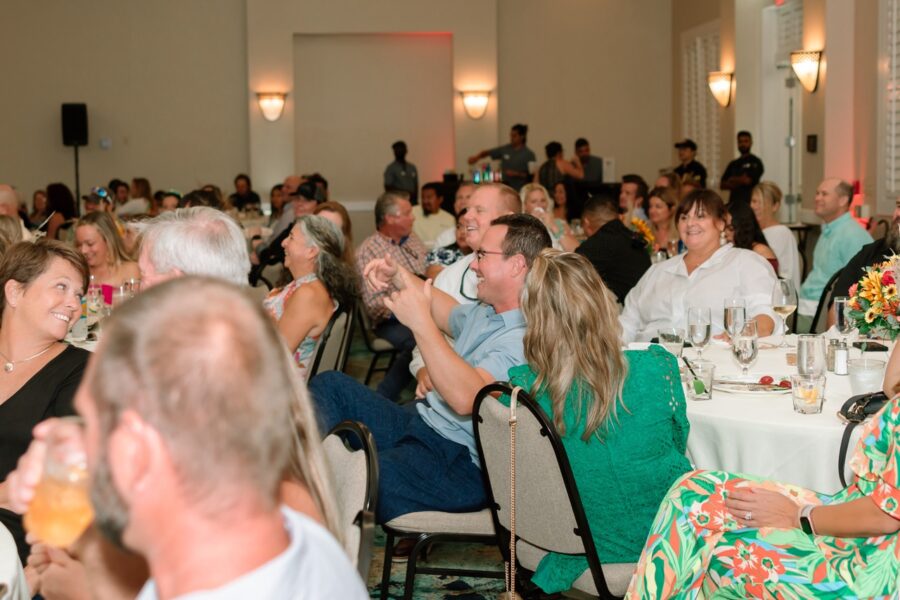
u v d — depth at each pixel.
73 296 2.54
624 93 13.67
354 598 1.08
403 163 12.59
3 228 4.76
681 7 13.06
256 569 0.96
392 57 13.68
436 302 3.43
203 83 13.55
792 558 2.10
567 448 2.39
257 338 0.96
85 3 13.39
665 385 2.43
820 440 2.56
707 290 4.18
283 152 13.32
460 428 2.78
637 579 2.25
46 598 1.50
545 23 13.59
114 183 12.50
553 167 10.86
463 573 2.82
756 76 10.83
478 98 13.25
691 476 2.27
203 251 2.70
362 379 6.69
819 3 8.52
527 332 2.40
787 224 8.93
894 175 7.39
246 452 0.93
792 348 3.68
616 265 5.48
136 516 0.94
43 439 1.14
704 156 12.37
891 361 2.59
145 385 0.90
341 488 1.88
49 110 13.45
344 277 3.95
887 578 2.01
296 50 13.61
